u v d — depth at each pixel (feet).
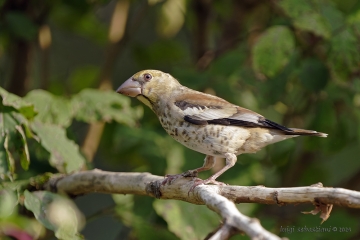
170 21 43.93
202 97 32.63
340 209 42.73
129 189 29.35
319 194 21.98
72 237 26.40
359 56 35.24
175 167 36.55
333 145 40.65
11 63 43.83
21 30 37.63
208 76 39.40
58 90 46.44
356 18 35.86
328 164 51.72
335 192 21.65
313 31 34.63
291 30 36.73
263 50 35.63
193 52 48.14
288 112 43.86
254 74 38.93
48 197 27.30
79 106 34.19
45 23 42.75
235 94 38.78
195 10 46.62
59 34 53.11
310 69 37.47
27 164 28.50
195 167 36.60
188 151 37.06
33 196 27.09
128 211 36.04
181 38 55.31
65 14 44.96
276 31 35.83
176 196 27.45
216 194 22.89
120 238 48.26
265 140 31.78
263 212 41.11
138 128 38.75
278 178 44.55
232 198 24.36
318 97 39.68
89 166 35.91
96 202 50.11
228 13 46.62
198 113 31.30
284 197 22.99
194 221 33.50
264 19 46.32
